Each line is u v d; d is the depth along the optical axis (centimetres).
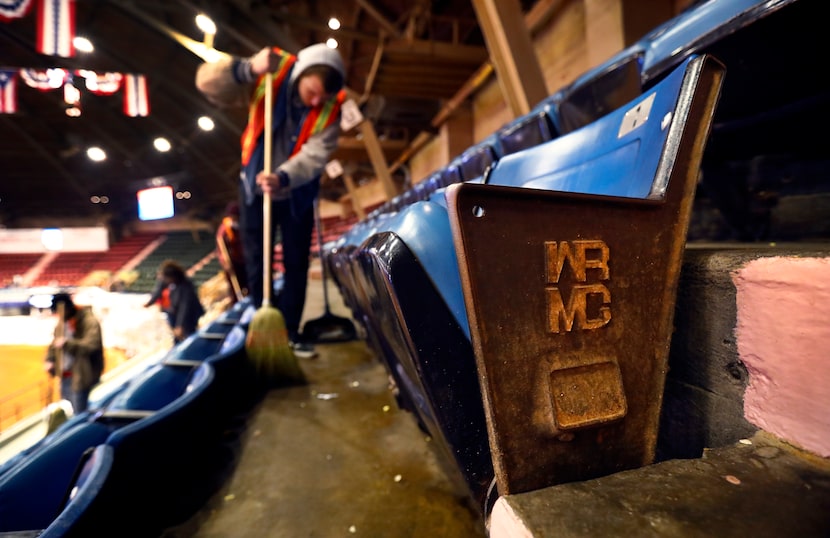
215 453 121
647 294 59
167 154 1877
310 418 145
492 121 812
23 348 1187
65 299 404
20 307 1711
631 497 49
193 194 2169
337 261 154
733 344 63
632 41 416
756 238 162
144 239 2473
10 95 660
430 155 1088
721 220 185
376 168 821
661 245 59
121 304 1312
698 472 53
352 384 182
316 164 223
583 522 44
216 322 293
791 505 46
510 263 51
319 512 90
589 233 55
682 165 60
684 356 72
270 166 215
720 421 66
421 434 128
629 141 74
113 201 2367
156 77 1342
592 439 55
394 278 58
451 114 877
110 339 1020
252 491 100
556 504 48
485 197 50
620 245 57
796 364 55
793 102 117
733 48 93
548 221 53
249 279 255
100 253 2428
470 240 49
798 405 55
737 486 50
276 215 249
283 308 253
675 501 47
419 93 775
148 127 1677
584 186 84
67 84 681
